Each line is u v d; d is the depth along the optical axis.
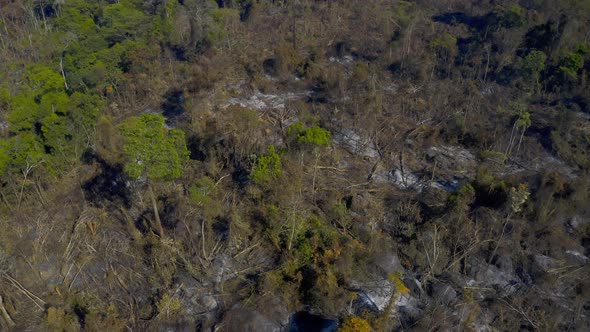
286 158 27.78
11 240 25.22
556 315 21.64
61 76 34.44
